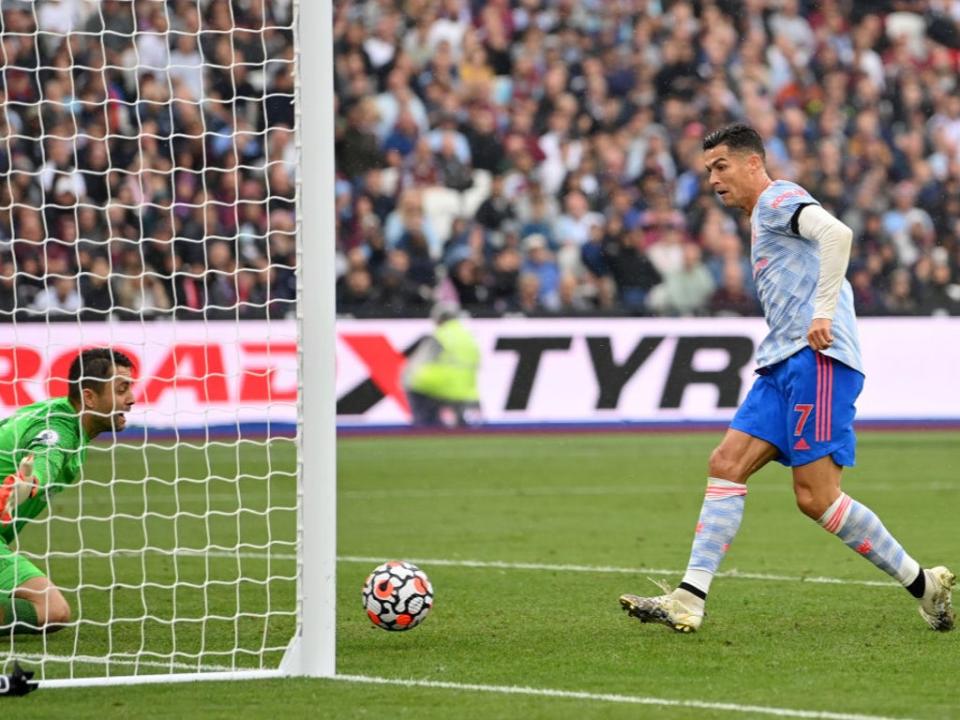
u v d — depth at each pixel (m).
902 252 72.44
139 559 31.78
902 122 76.88
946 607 21.69
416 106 72.25
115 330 56.91
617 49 75.81
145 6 64.75
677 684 17.98
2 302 57.34
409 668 19.11
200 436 57.69
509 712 16.42
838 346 21.08
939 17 79.12
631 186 72.38
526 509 40.12
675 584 27.38
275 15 66.44
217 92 65.06
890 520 37.09
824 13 78.19
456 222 68.25
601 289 68.62
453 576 28.45
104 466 51.19
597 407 62.12
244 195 62.91
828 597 25.42
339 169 69.38
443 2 74.56
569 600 25.39
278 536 36.06
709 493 21.47
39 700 17.19
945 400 63.81
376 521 37.69
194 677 18.33
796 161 74.75
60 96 62.47
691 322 62.62
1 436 21.98
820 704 16.80
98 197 61.06
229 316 58.41
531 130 72.88
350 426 60.72
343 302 66.44
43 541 35.16
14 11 62.59
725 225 70.69
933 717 16.12
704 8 77.06
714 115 75.19
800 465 21.34
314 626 18.70
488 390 61.62
